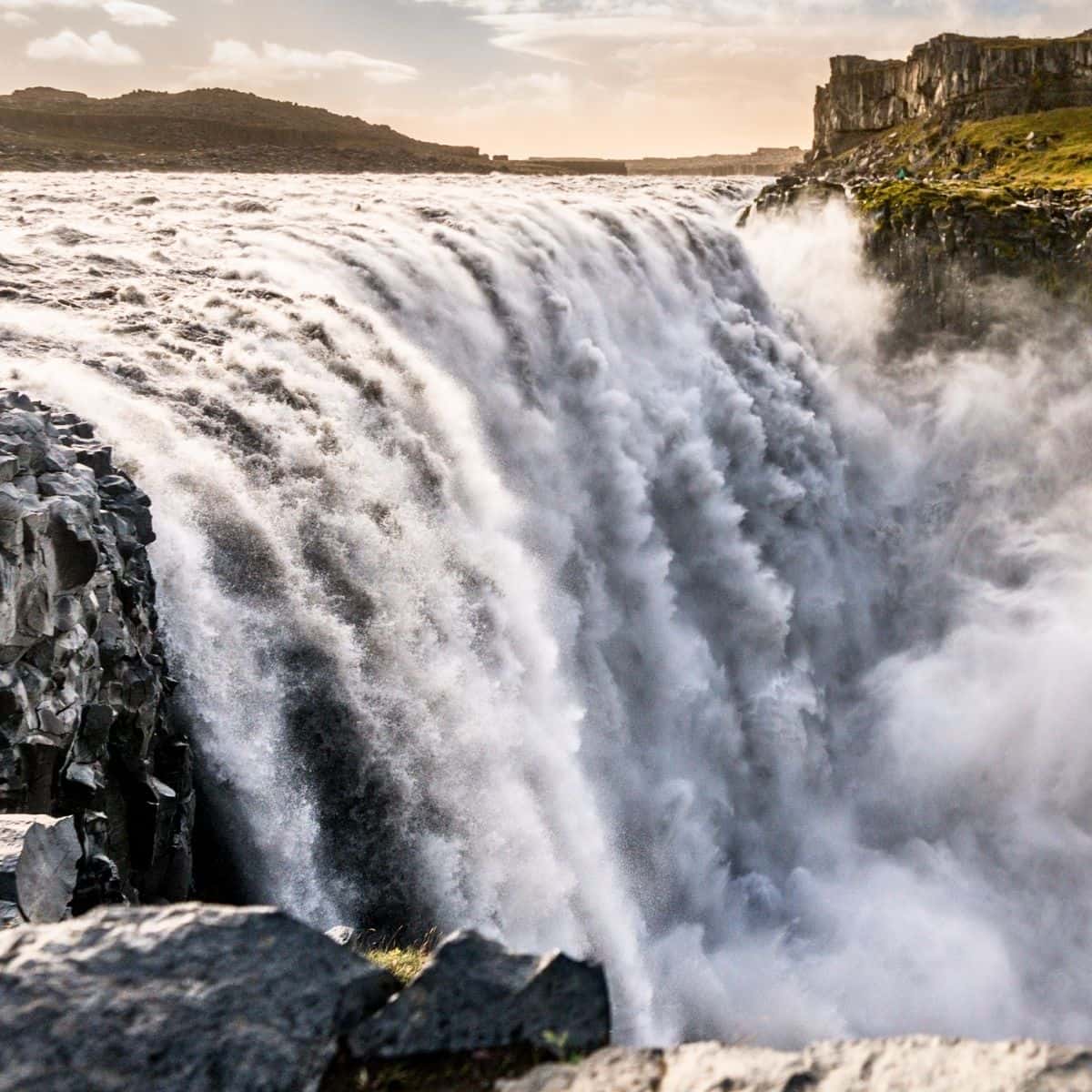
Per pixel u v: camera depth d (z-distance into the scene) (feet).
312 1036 14.73
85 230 110.93
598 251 131.23
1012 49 419.54
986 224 151.02
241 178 305.12
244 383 71.10
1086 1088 12.79
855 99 522.06
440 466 80.28
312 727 59.11
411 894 60.18
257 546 60.18
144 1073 13.91
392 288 100.42
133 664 43.98
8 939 15.29
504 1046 14.78
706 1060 14.29
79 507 40.57
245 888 52.16
